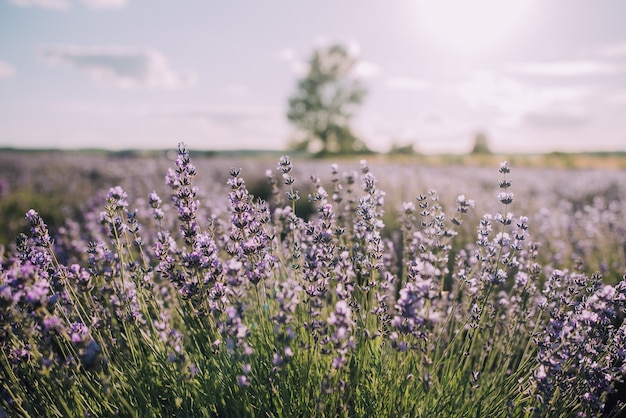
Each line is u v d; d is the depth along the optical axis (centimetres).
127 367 247
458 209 313
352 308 260
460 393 260
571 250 616
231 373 243
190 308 277
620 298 258
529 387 265
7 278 211
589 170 2362
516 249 293
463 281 308
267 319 268
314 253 259
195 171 277
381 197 318
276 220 336
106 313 279
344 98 5994
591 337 265
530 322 325
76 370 230
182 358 231
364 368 257
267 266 267
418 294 216
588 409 261
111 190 284
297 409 244
